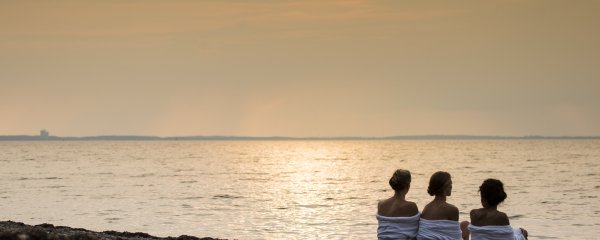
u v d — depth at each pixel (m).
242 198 43.81
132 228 28.95
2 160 113.06
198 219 32.12
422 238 12.80
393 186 13.10
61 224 29.95
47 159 118.56
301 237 26.61
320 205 39.41
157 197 43.94
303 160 120.50
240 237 26.56
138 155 146.38
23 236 12.64
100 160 114.19
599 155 131.88
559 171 76.56
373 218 32.66
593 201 41.06
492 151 171.38
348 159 124.50
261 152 182.25
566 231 28.47
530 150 178.12
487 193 12.98
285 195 46.44
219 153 169.75
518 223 31.05
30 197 43.16
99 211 35.28
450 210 12.71
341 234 27.36
